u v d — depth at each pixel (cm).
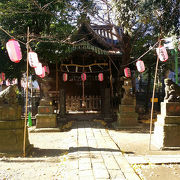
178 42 493
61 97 838
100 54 938
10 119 414
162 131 453
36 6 684
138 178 291
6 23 673
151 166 349
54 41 662
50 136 595
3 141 408
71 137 549
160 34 609
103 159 367
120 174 304
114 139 554
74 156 384
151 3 541
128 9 601
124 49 882
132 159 375
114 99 1049
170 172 328
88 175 300
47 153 430
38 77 725
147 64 1015
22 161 376
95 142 490
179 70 1463
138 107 1060
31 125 729
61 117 831
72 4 774
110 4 745
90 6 764
